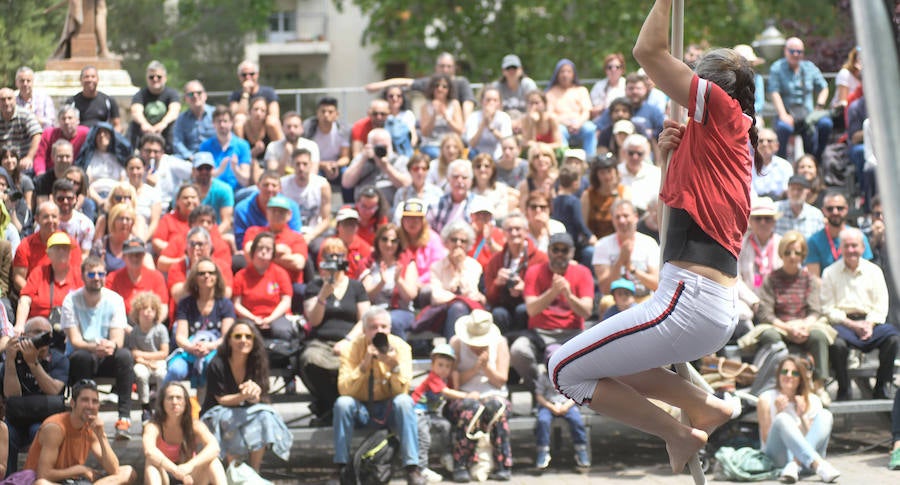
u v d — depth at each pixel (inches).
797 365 703.7
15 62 1739.7
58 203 797.9
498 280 764.0
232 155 952.9
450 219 854.5
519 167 951.6
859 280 775.1
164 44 2135.8
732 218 304.8
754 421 724.7
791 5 1916.8
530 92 1004.6
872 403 743.7
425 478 683.4
